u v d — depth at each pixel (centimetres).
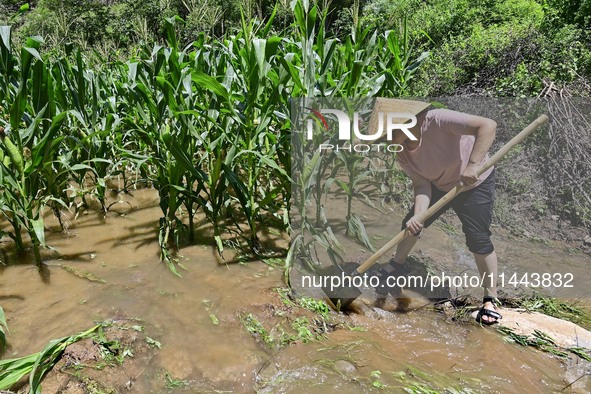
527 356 231
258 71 280
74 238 345
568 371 222
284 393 199
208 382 205
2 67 301
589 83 523
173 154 287
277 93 290
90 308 255
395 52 404
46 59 420
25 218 316
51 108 312
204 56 388
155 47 337
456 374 213
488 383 207
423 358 226
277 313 254
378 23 948
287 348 228
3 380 188
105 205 410
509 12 871
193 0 613
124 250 327
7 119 412
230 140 298
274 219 379
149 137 331
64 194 396
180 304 261
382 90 372
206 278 290
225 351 224
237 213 390
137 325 239
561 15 681
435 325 255
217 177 304
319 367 213
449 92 601
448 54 647
